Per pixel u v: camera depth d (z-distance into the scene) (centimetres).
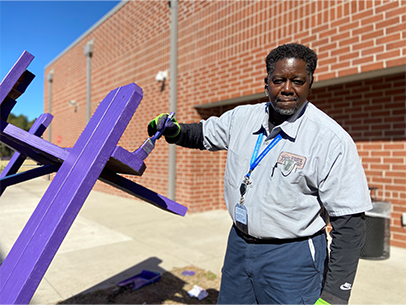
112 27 785
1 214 429
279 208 129
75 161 118
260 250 139
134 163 117
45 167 173
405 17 315
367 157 401
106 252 364
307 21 402
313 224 133
